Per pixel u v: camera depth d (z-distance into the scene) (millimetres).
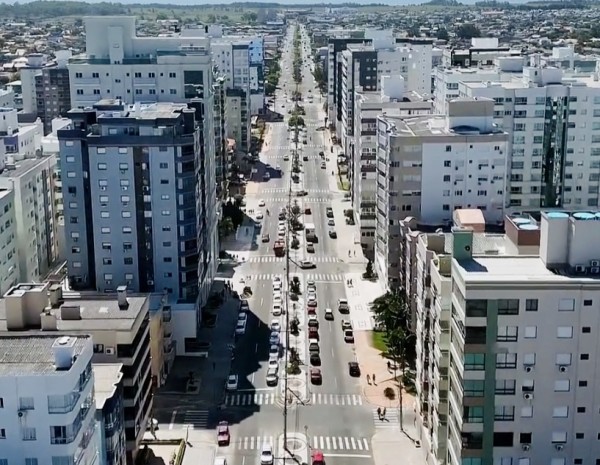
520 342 115062
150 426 163500
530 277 115125
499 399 116562
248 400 178625
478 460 118375
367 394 180375
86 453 110938
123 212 199125
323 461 154000
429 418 147875
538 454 118125
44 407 103125
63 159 198750
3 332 134000
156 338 180500
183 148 196125
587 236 117562
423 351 154000
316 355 196250
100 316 152750
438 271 136500
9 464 104250
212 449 159750
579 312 114125
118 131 195125
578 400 116500
